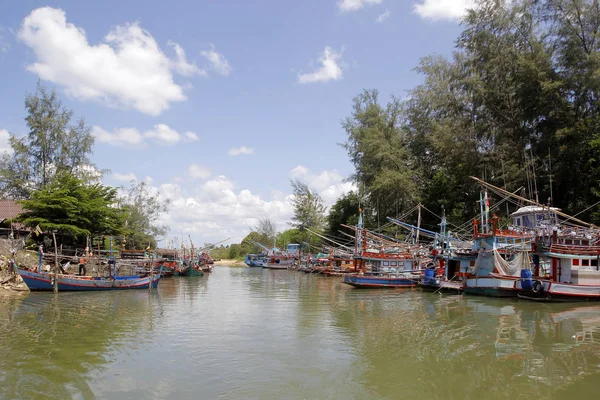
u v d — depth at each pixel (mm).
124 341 17844
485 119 50188
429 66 55750
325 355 15570
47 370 13844
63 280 34562
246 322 22172
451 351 15836
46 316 23891
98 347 16828
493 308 25375
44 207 39938
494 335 18266
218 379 13047
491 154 48781
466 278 32312
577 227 33031
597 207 37406
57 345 17109
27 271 33281
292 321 22391
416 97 60781
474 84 47250
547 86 40375
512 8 45531
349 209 73125
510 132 47719
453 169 53969
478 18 47656
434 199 55250
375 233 54125
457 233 46312
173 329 20359
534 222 33344
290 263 86688
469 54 50562
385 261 41844
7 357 15320
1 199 52750
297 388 12227
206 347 16859
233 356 15516
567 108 41562
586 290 27062
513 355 15188
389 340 17734
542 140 43750
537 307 25500
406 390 12016
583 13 40594
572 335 18141
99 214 44062
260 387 12320
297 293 36688
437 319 22312
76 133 55125
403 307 27016
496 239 30781
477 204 49375
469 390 11977
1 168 53469
